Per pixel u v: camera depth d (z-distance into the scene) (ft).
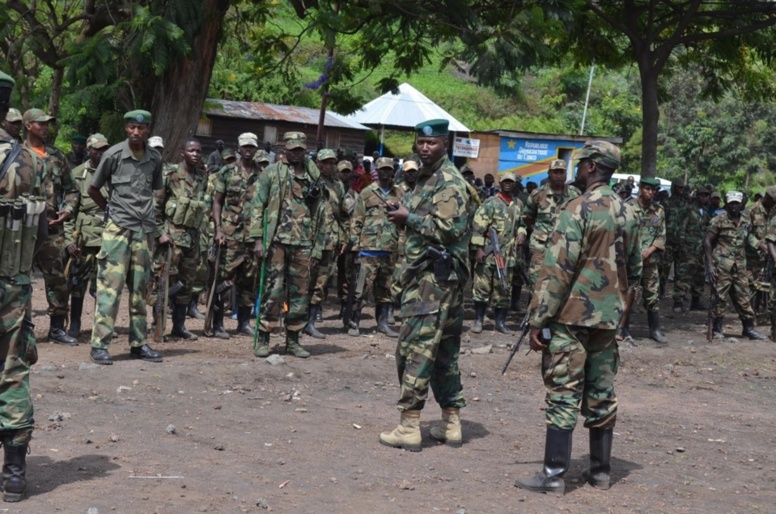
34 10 48.65
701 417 28.14
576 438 24.02
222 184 34.04
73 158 35.99
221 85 100.89
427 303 21.02
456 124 108.68
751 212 46.52
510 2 48.42
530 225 40.14
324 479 18.75
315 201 31.09
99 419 22.25
